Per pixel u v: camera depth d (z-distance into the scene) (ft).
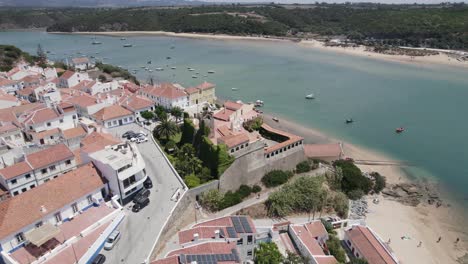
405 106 551.18
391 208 303.07
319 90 643.86
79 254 180.24
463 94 603.26
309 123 490.08
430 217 294.05
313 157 363.76
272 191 297.33
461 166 372.17
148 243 198.90
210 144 278.26
